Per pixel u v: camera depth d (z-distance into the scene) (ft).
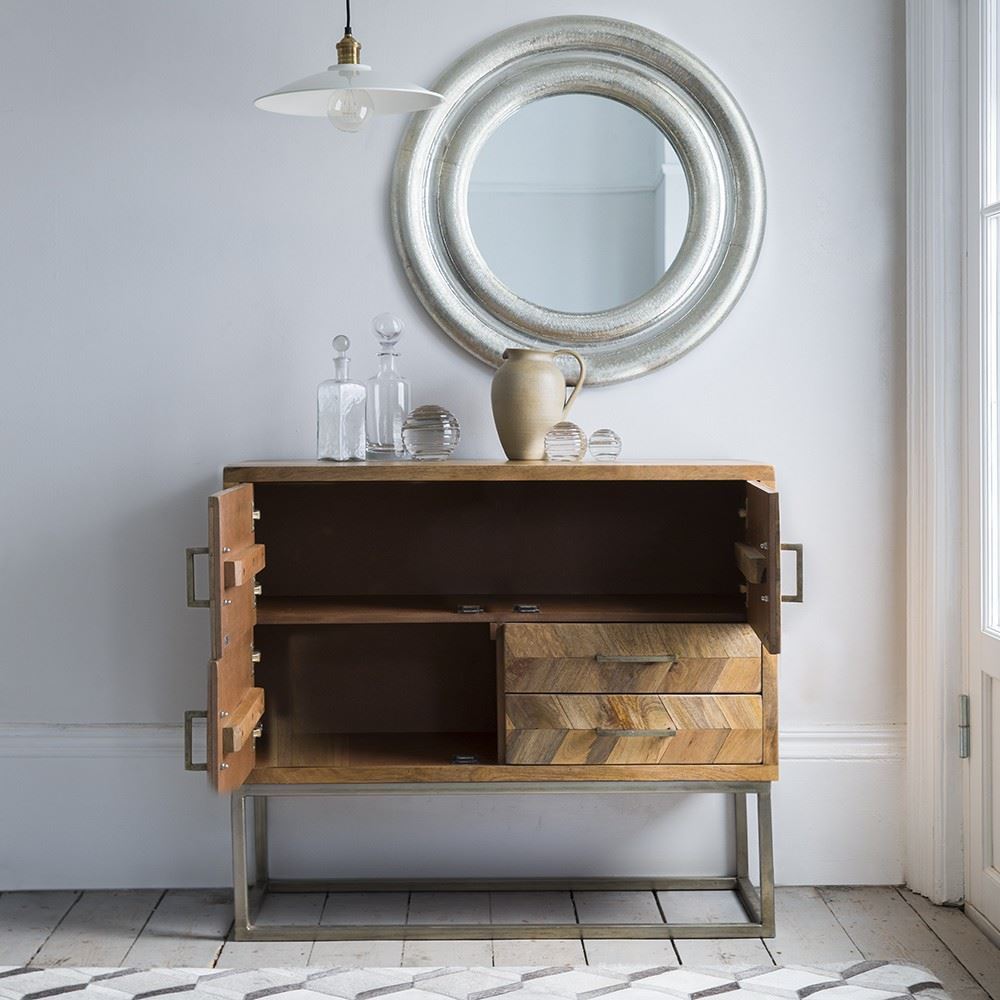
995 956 8.09
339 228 9.18
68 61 9.10
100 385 9.23
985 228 8.43
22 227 9.15
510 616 8.26
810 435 9.30
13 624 9.31
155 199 9.16
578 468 7.98
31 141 9.12
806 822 9.39
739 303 9.26
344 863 9.36
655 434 9.27
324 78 7.52
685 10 9.18
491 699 9.28
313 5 9.09
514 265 9.20
